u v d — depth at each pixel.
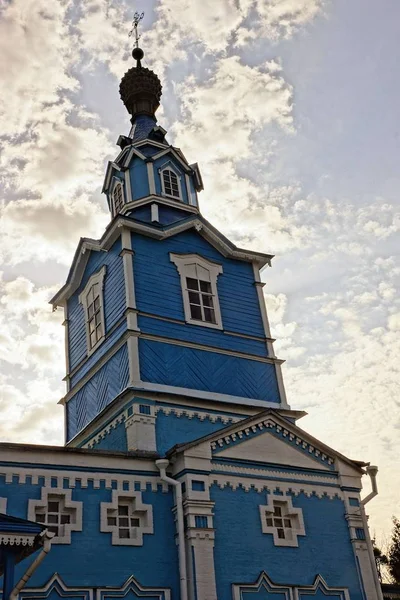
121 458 18.27
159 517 18.05
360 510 21.12
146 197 27.66
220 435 19.45
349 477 21.52
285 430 20.98
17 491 16.67
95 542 16.94
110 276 24.95
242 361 24.55
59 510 17.08
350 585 19.72
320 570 19.39
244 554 18.27
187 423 21.55
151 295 23.77
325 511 20.50
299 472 20.58
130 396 21.11
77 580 16.31
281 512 19.84
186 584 17.09
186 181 29.55
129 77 33.28
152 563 17.36
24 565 15.88
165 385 21.94
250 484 19.41
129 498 17.98
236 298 26.12
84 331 26.11
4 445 16.81
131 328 22.34
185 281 24.92
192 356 23.33
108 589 16.53
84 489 17.45
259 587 18.08
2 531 12.34
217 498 18.61
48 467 17.23
